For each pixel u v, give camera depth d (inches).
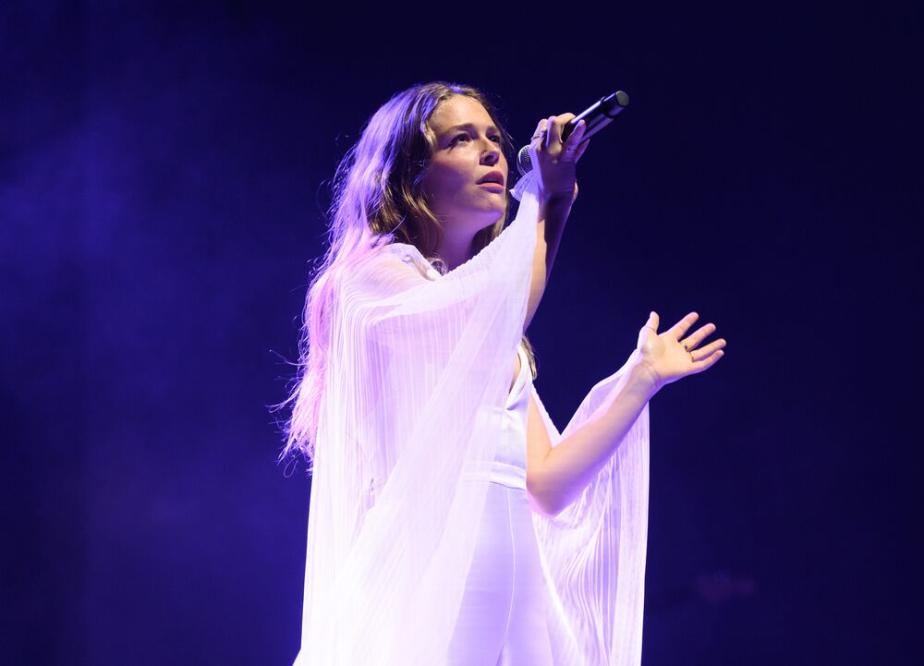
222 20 651.5
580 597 257.4
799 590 610.9
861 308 624.4
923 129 624.4
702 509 624.1
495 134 268.4
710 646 609.0
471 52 645.3
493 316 208.1
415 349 218.2
